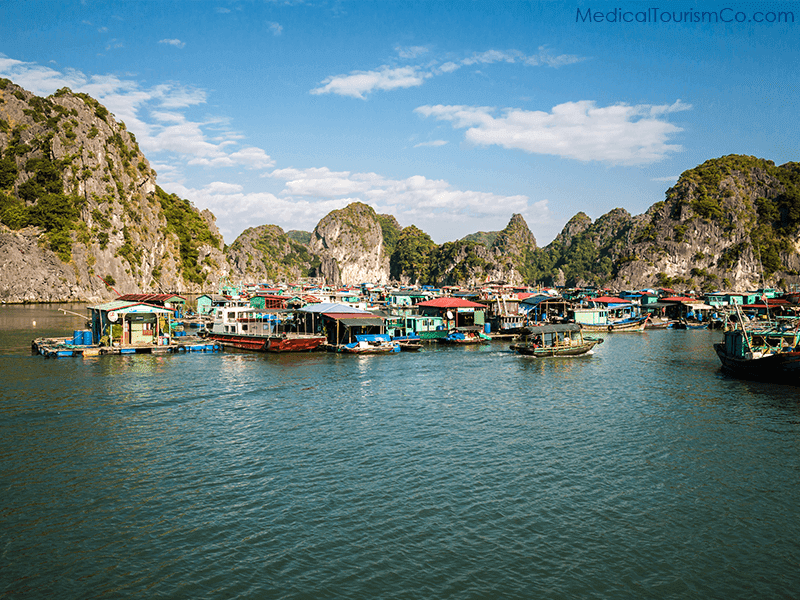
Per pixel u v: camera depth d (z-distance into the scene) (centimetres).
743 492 2700
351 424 3797
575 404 4484
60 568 1978
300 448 3262
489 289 19525
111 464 2947
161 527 2277
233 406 4225
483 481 2802
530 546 2183
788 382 5412
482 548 2161
